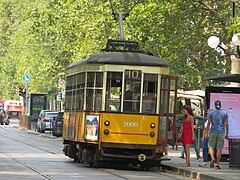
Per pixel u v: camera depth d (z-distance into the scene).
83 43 69.31
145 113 37.53
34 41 103.62
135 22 58.66
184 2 58.19
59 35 81.81
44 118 94.00
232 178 31.80
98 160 38.62
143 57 38.38
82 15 66.88
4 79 156.88
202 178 33.91
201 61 66.38
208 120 37.09
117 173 35.56
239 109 40.34
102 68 38.00
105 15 62.56
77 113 40.28
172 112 38.25
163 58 60.12
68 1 72.81
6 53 173.00
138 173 36.47
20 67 121.38
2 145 59.47
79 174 33.84
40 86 116.38
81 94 39.59
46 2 93.62
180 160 44.19
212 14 58.69
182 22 59.06
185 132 38.62
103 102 37.66
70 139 41.53
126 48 46.78
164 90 38.03
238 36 39.09
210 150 37.12
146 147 37.41
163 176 35.16
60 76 93.19
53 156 47.16
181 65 61.50
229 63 65.25
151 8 58.25
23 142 66.75
